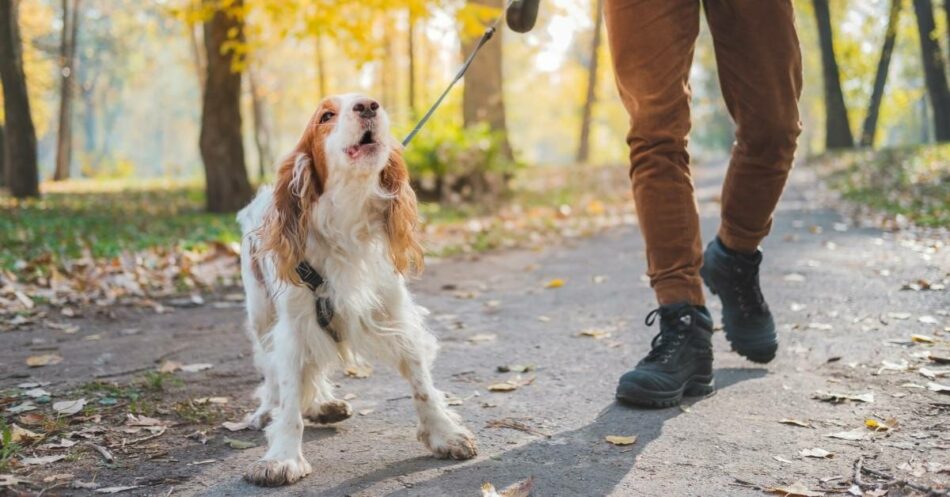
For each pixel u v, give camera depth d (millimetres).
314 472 2842
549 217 12391
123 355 4703
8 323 5535
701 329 3383
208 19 11852
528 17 3455
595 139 49469
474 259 8430
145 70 61625
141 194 19672
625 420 3211
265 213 2893
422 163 14531
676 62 3225
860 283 5824
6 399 3760
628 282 6602
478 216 12477
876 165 17922
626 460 2801
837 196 13828
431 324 5324
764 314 3789
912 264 6477
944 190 11961
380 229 2914
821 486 2510
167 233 10203
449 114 16344
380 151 2719
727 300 3791
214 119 13391
